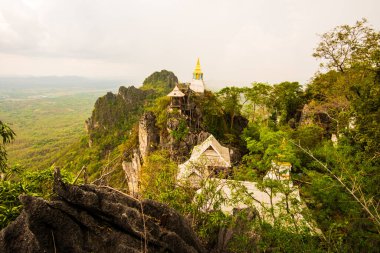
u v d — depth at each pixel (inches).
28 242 313.0
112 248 336.8
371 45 872.3
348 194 642.8
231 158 1729.8
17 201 454.3
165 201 653.9
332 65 992.9
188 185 770.8
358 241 576.4
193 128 2145.7
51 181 534.6
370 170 657.0
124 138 3951.8
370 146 673.0
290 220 574.2
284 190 630.5
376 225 537.6
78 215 335.9
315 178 753.0
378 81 717.3
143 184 1077.8
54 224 316.8
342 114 980.6
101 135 4852.4
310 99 2450.8
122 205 364.2
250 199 685.9
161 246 359.6
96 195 349.1
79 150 5083.7
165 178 730.2
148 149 2161.7
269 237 570.9
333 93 1175.6
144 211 400.2
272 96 2576.3
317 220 708.0
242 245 543.5
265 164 845.8
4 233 318.7
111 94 5536.4
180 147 1989.4
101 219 351.3
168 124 2110.0
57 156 5369.1
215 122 2287.2
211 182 709.3
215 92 2541.8
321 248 569.3
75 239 324.5
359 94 755.4
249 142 990.4
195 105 2289.6
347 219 605.6
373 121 648.4
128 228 349.7
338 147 823.1
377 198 625.3
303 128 1545.3
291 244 552.4
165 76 6215.6
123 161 2373.3
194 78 2546.8
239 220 610.9
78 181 585.0
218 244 559.2
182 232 405.7
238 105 2450.8
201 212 645.9
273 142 901.8
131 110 5059.1
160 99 2484.0
